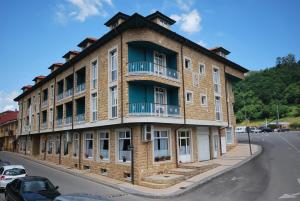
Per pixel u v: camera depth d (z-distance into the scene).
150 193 14.22
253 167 19.00
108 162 19.97
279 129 56.62
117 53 19.52
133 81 18.64
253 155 24.09
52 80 31.47
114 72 19.88
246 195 12.84
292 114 77.06
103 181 18.08
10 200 11.44
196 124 22.14
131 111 18.02
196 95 22.88
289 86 87.44
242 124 81.62
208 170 19.05
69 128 25.47
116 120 18.58
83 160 23.38
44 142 33.94
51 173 22.22
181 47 21.98
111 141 19.94
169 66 22.05
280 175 16.19
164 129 19.97
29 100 40.91
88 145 23.28
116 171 18.92
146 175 17.47
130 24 18.56
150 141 18.27
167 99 21.62
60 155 28.20
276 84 88.94
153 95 20.41
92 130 22.70
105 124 19.72
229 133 30.34
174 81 20.67
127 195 14.35
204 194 13.60
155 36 19.38
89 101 22.34
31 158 35.12
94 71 22.64
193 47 23.23
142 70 18.52
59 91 30.17
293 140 33.75
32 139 38.66
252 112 83.50
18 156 39.19
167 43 20.55
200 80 23.72
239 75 31.25
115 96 19.47
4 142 58.12
